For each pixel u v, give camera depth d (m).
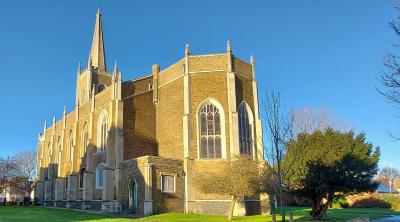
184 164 41.16
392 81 14.09
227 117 43.25
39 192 76.69
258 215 39.72
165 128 46.69
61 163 63.78
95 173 48.97
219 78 44.44
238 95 44.84
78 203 53.19
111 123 44.66
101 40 87.94
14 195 100.56
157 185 38.25
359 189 31.70
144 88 48.31
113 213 39.94
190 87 44.41
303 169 31.14
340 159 31.02
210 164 41.66
